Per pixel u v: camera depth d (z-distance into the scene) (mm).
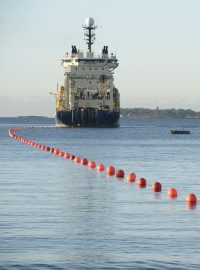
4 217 60969
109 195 78500
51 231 54031
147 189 85625
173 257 45406
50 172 109875
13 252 46625
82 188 86000
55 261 44281
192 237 51812
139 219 60312
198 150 187875
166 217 61531
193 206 69188
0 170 113062
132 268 42750
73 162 133000
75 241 50219
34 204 69688
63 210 65625
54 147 199875
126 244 49281
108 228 55562
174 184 92438
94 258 45094
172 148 199000
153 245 48969
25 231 53938
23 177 100312
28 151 170000
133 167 124312
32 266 43031
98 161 140750
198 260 44625
